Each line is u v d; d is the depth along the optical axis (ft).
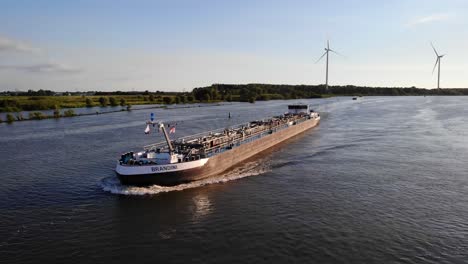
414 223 108.88
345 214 115.03
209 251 91.56
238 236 99.66
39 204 125.08
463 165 178.19
